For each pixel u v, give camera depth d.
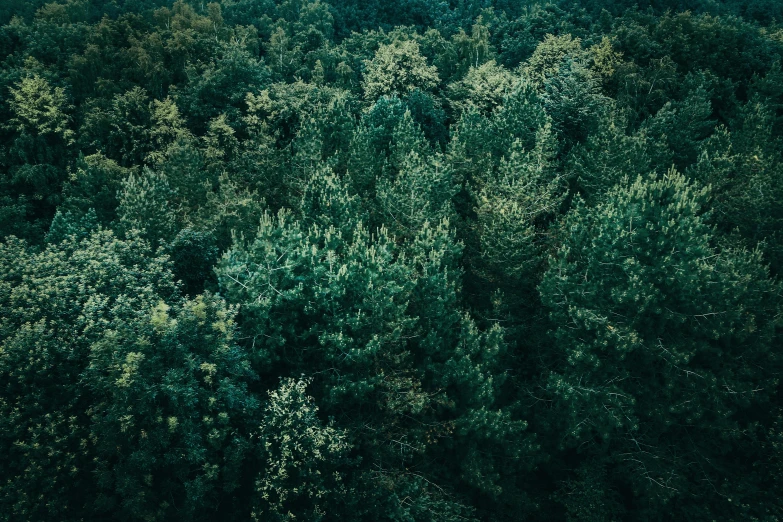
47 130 45.50
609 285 26.45
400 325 24.98
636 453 27.14
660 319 25.92
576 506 25.98
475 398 25.34
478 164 37.19
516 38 78.56
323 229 30.33
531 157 34.69
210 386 21.44
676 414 26.94
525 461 26.88
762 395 25.59
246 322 24.45
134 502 19.77
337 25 95.62
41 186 43.59
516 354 30.98
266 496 20.00
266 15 89.62
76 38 59.56
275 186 39.72
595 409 25.08
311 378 23.59
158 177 34.88
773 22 76.44
